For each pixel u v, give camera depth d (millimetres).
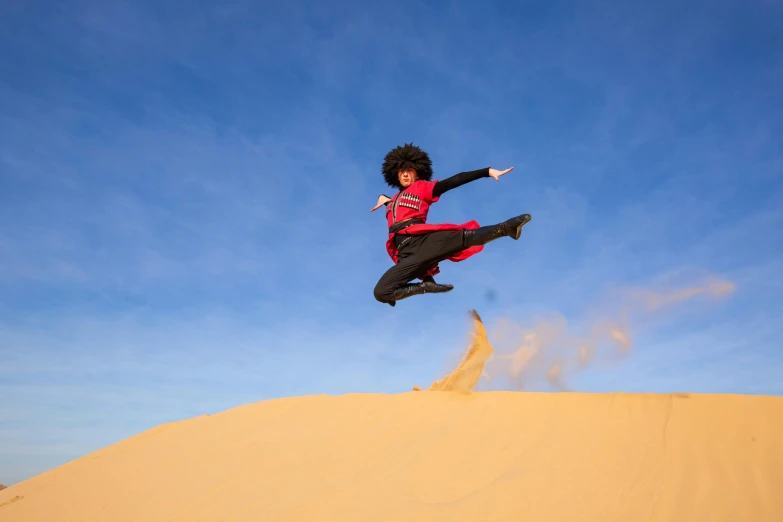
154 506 9297
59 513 9969
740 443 8047
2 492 11703
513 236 6047
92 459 12281
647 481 7609
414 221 6516
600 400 9562
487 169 6238
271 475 9281
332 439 9984
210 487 9422
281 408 11945
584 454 8266
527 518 7246
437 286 6527
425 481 8297
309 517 7949
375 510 7840
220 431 11602
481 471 8297
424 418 9992
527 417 9406
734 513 6965
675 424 8617
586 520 7113
